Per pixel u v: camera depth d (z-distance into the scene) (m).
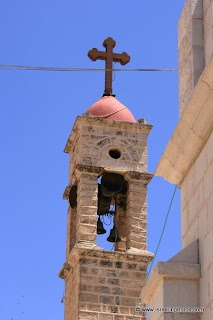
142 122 34.66
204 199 13.34
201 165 13.66
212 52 13.84
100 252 32.03
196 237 13.51
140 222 33.03
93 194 33.12
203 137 13.61
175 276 13.07
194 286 13.08
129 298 31.58
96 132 34.34
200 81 13.11
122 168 33.78
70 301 32.56
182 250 13.35
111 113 34.84
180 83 14.91
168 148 14.33
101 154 33.94
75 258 32.34
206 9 14.39
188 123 13.70
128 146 34.28
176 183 14.68
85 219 32.72
